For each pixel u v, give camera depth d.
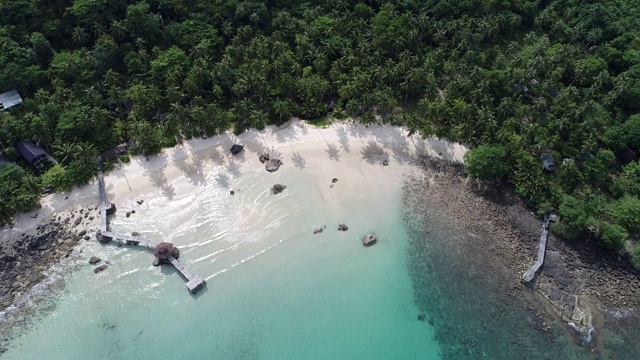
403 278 80.12
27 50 97.50
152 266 80.31
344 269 80.75
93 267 80.00
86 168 88.88
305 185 92.44
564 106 102.25
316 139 99.94
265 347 71.50
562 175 92.88
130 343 71.69
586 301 78.25
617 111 104.88
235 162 95.69
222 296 76.88
